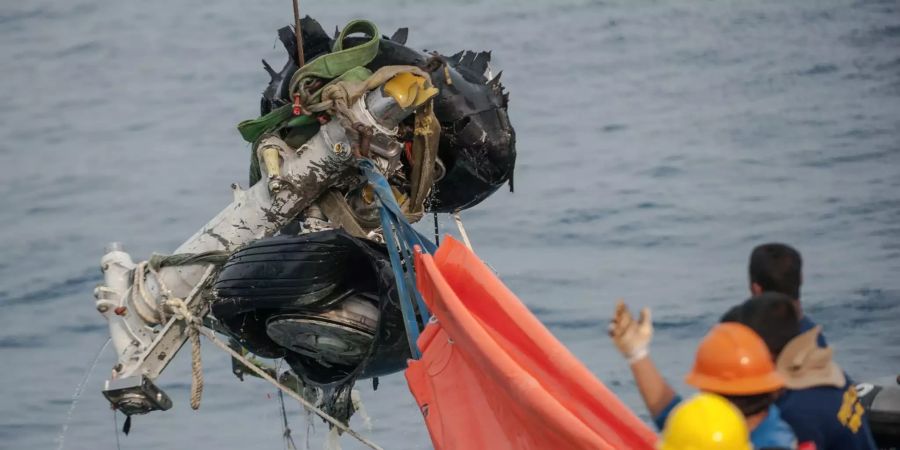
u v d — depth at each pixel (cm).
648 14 12162
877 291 6431
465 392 3200
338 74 3750
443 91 3894
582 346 6081
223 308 3703
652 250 7319
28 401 6162
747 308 2506
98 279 7762
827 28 11394
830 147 8769
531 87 10638
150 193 9069
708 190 8200
